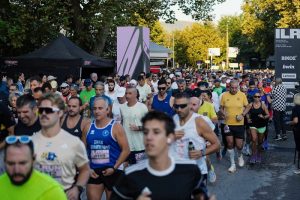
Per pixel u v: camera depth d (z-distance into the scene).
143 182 3.25
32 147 3.27
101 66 19.14
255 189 8.99
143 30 19.58
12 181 3.24
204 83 10.18
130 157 7.71
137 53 19.64
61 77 17.67
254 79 17.47
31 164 3.25
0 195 3.27
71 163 4.48
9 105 8.81
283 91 15.32
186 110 5.63
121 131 5.75
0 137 5.27
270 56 55.56
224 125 10.70
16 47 23.62
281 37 16.41
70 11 23.83
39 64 17.67
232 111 10.62
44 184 3.31
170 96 9.35
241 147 10.80
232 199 8.25
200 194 3.38
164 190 3.23
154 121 3.20
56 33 23.77
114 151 5.79
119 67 19.70
